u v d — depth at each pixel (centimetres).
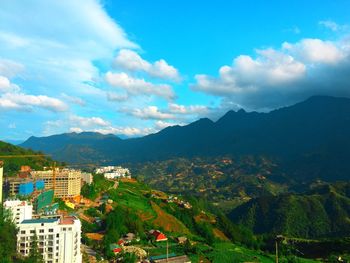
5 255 18275
